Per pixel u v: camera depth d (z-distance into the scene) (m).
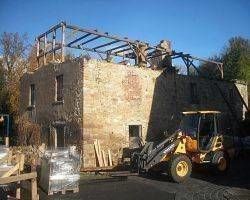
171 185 12.27
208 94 22.55
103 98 16.81
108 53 21.80
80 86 16.38
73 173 11.09
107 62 17.16
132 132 18.33
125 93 17.73
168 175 12.96
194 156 13.75
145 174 14.38
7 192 10.23
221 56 39.44
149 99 18.88
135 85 18.28
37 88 20.64
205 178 13.60
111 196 10.63
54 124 18.23
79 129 16.22
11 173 9.87
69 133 16.92
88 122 16.17
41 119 19.80
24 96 22.44
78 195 10.73
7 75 34.59
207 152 13.78
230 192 11.06
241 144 19.09
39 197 10.41
